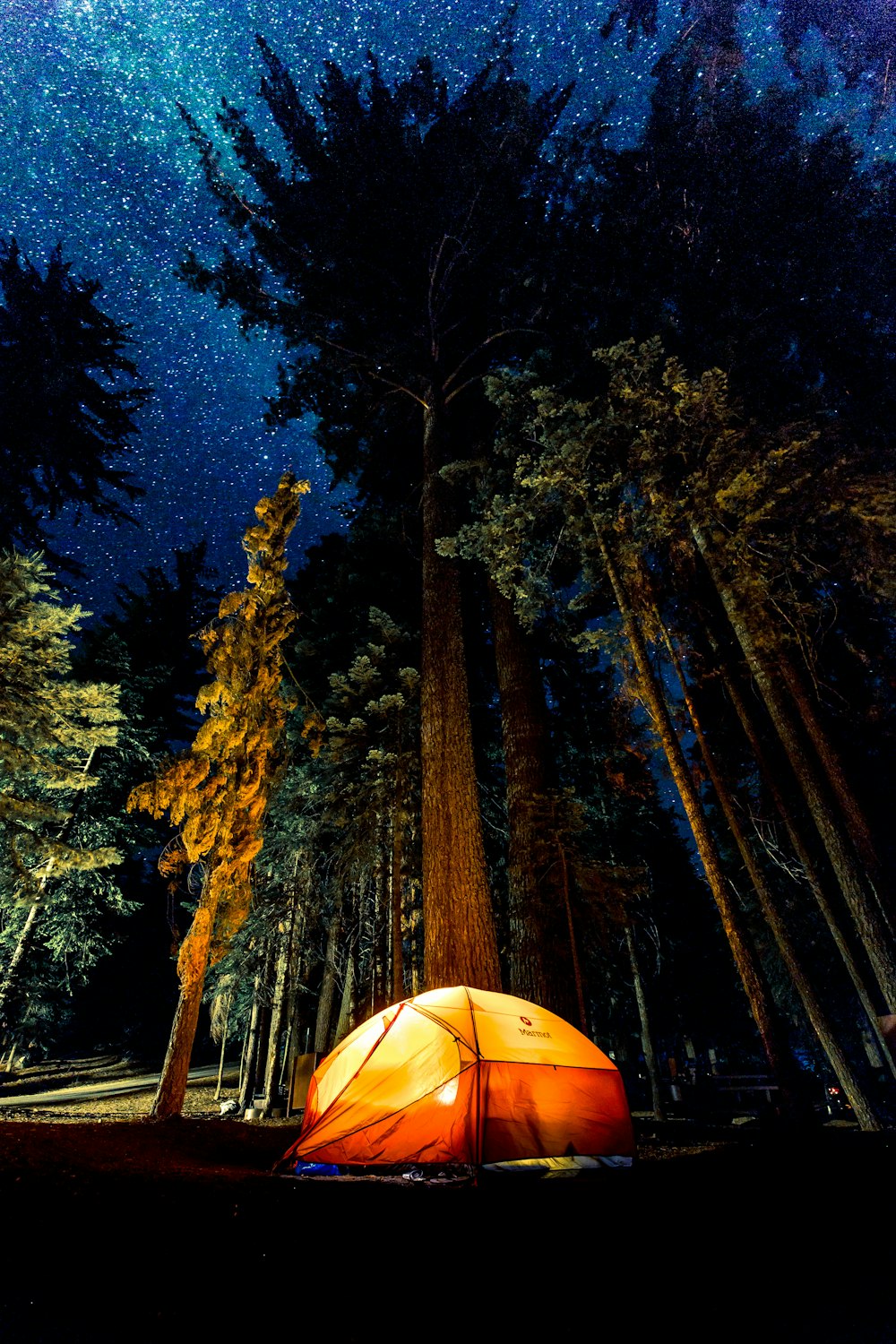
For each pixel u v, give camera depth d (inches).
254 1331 80.8
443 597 546.9
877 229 439.8
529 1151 216.7
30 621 439.2
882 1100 625.0
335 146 694.5
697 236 530.6
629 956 761.6
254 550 411.8
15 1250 92.1
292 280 729.0
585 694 659.4
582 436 426.3
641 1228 128.2
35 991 761.6
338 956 614.2
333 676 556.7
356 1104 239.1
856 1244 117.7
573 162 650.2
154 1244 102.8
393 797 497.0
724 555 399.5
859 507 335.0
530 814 465.4
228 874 339.0
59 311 821.2
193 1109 610.9
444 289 756.6
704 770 512.7
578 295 611.8
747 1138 339.6
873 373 429.1
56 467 817.5
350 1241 115.2
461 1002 258.7
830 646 469.4
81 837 751.1
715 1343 83.0
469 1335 84.9
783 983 682.2
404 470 843.4
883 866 378.6
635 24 533.3
